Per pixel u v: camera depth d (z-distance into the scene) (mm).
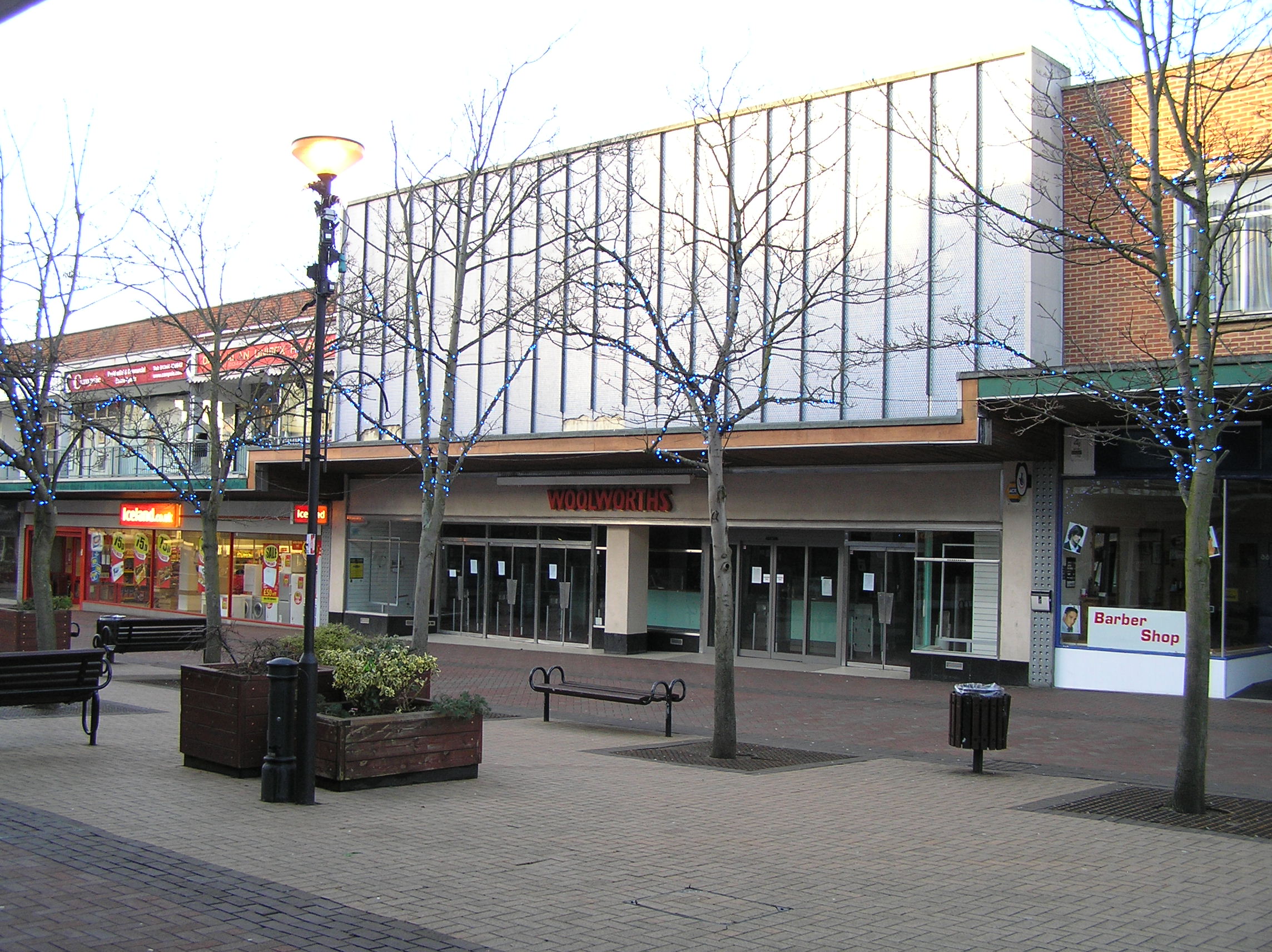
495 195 15484
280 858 7074
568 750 12164
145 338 33281
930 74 18797
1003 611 18812
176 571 33938
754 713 15727
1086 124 14594
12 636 19359
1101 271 17609
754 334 14766
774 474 21547
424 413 14508
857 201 18000
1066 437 18328
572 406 23391
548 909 6195
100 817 8016
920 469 19797
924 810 9141
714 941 5723
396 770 9625
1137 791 10086
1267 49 15086
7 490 37781
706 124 20750
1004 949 5668
